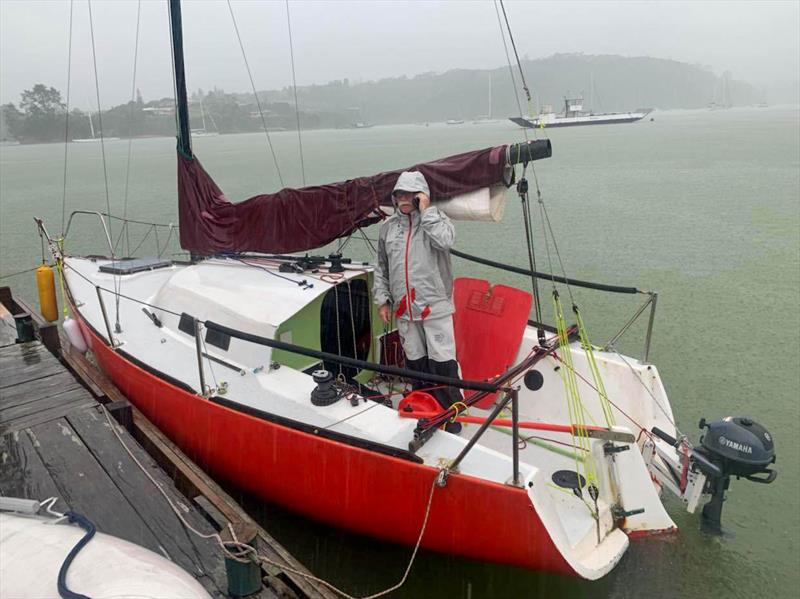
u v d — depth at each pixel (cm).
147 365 485
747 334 797
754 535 435
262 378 443
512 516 323
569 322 851
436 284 416
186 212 554
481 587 383
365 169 3175
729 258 1182
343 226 472
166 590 198
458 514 338
